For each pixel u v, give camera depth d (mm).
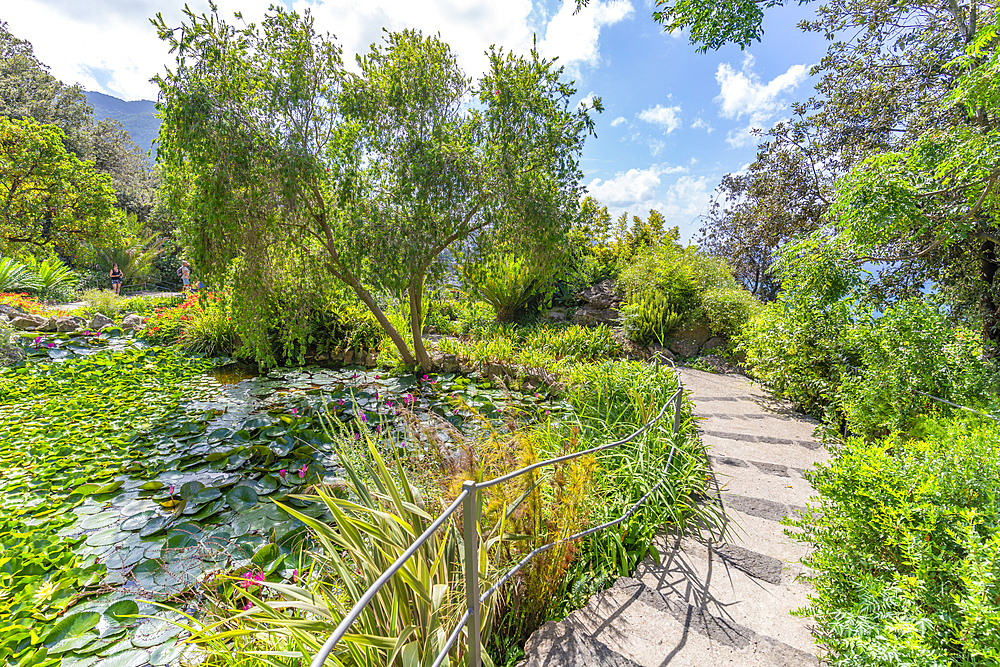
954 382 3416
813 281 5000
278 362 7262
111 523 2744
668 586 2121
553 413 4336
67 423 4266
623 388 4184
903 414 3443
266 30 5062
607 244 10922
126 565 2365
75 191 15203
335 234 6020
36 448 3682
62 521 2711
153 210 21516
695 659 1664
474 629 1314
